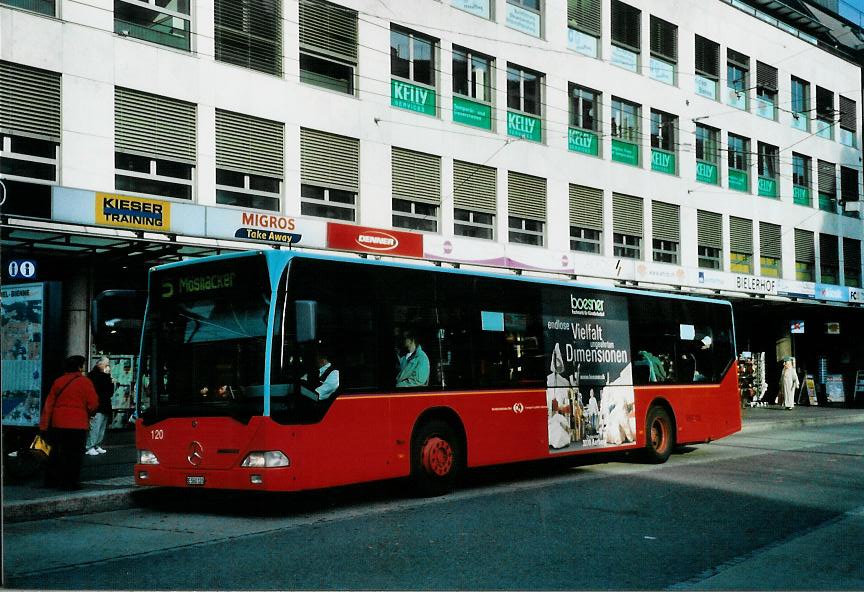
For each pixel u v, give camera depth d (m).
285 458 9.37
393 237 20.36
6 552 7.84
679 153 31.50
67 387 10.95
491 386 12.18
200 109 18.11
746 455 16.66
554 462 15.94
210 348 9.96
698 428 16.39
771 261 36.22
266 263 9.69
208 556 7.54
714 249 33.25
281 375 9.48
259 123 19.20
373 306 10.63
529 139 25.97
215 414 9.74
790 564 7.15
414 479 10.98
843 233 40.59
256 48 19.36
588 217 27.70
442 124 23.20
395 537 8.33
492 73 24.94
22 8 15.70
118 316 10.70
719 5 33.66
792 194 37.59
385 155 21.67
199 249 16.31
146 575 6.81
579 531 8.60
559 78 26.83
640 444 14.96
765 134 36.00
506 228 24.80
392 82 22.22
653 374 15.55
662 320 16.03
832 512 9.79
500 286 12.65
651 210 30.17
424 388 11.15
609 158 28.59
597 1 28.48
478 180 24.19
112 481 11.64
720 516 9.52
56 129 15.95
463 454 11.66
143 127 17.22
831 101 40.38
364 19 21.42
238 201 18.83
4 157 15.36
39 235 14.59
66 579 6.70
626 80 29.36
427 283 11.46
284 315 9.60
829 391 35.81
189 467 9.88
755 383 33.84
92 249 15.66
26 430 12.17
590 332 14.25
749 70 35.25
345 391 10.10
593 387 14.09
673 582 6.49
